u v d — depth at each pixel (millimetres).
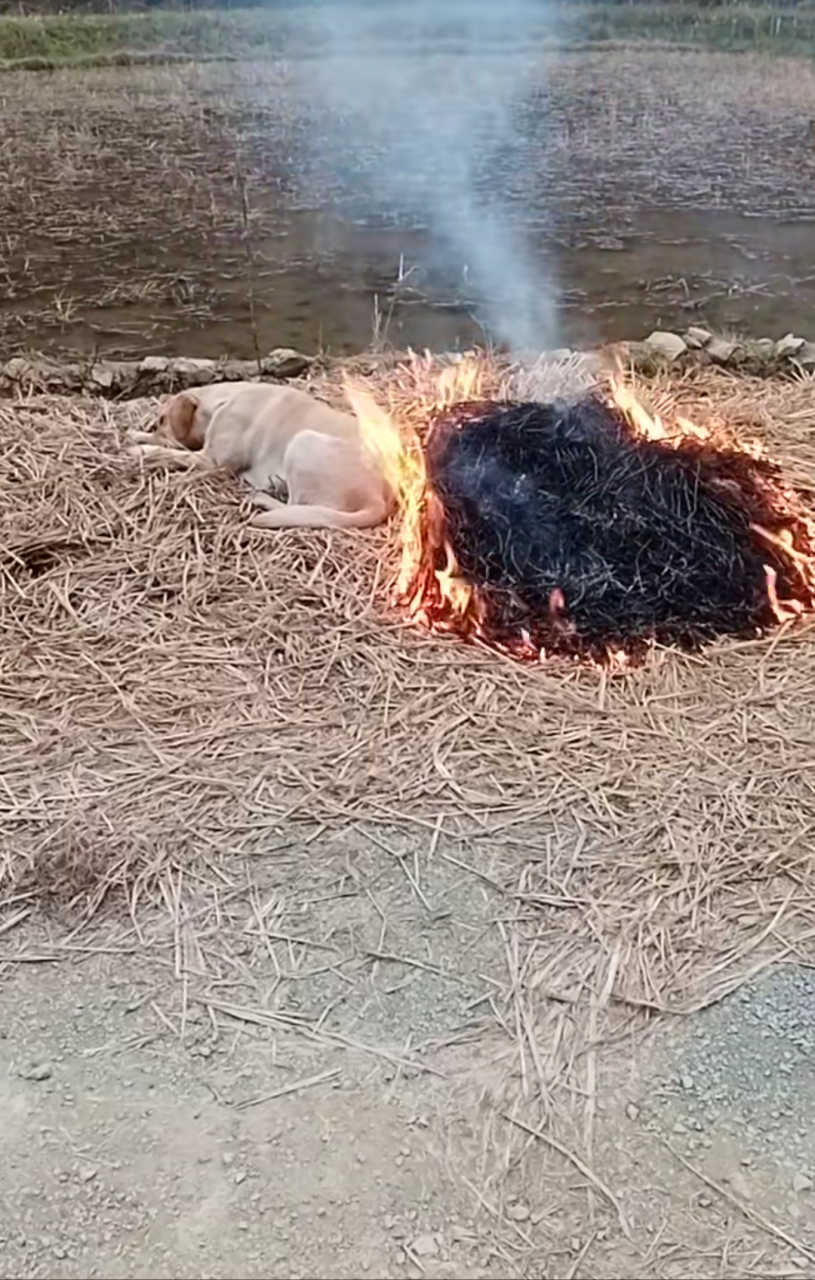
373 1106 1693
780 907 2012
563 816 2211
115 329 5391
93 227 7234
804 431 3721
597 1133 1657
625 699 2527
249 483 3400
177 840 2154
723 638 2730
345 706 2508
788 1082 1725
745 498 3037
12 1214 1552
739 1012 1831
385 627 2775
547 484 2998
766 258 6652
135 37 13398
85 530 3131
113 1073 1745
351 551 3062
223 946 1957
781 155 9312
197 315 5609
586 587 2809
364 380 4238
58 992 1876
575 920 1993
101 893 2043
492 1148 1635
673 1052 1771
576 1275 1490
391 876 2088
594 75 12531
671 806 2227
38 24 13352
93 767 2338
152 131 9961
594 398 3354
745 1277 1489
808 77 12250
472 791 2275
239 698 2539
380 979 1897
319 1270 1492
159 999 1864
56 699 2533
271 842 2160
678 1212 1559
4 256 6590
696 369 4293
